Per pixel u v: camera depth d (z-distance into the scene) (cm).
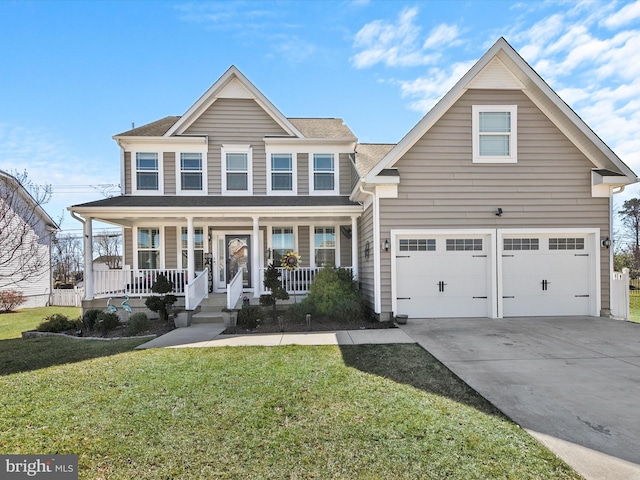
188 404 405
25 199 1499
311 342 700
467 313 942
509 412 379
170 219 1145
